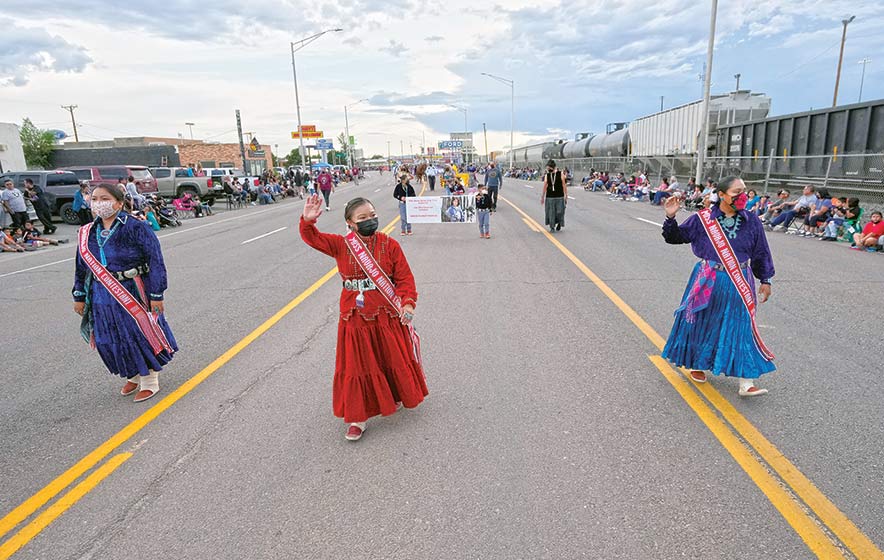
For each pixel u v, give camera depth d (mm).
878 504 2883
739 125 19578
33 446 3771
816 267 8742
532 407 4074
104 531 2865
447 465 3361
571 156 42500
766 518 2805
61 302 8023
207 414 4125
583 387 4379
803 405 3971
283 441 3705
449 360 5027
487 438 3658
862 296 6887
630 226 14328
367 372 3668
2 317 7242
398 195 13414
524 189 32844
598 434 3658
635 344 5312
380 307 3664
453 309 6684
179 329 6285
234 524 2883
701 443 3514
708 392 4219
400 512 2938
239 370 4969
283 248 12336
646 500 2971
